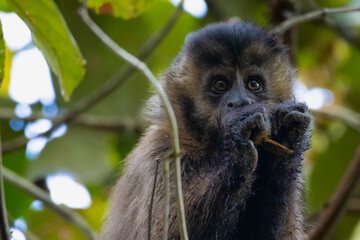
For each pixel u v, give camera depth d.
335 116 14.16
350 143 15.12
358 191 15.28
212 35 11.71
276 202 9.92
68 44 8.86
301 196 11.05
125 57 8.15
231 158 9.61
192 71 11.64
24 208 14.77
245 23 12.17
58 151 14.58
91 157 14.76
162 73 12.88
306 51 17.27
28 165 14.52
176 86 11.73
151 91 12.55
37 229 15.51
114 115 15.01
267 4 14.50
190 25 15.67
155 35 14.28
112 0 10.55
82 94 14.74
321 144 16.47
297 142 9.85
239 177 9.56
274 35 12.05
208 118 11.16
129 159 11.59
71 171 14.49
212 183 9.75
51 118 13.88
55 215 15.60
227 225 9.62
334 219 12.55
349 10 11.77
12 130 14.91
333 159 15.19
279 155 9.71
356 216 15.12
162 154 10.54
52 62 8.99
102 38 8.98
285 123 9.88
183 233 7.21
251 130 9.60
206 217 9.64
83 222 12.74
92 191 15.74
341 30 15.88
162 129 11.17
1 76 8.98
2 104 15.00
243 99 10.90
